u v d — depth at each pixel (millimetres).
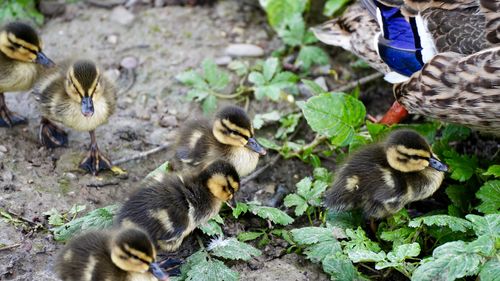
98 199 10125
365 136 10750
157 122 11484
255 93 11617
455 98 9859
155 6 13406
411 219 9734
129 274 8383
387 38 10508
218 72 11961
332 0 12648
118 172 10531
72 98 10023
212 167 9180
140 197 9047
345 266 8984
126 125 11359
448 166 10133
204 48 12742
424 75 9984
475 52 9719
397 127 10656
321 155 11141
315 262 9336
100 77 10156
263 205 10328
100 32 12906
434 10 10148
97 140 11070
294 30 12523
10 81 10656
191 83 11891
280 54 12648
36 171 10344
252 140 9992
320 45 12742
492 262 8391
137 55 12547
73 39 12766
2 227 9438
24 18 12883
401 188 9469
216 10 13414
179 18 13219
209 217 9305
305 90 12055
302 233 9297
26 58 10570
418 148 9359
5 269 9008
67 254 8523
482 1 9781
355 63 12461
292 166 10945
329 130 10398
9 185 10008
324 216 9836
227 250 9156
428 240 9656
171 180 9148
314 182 10445
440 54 9836
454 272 8289
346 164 9789
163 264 9062
